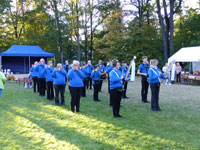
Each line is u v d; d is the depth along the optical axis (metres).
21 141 4.07
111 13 27.86
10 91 10.79
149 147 3.84
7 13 25.72
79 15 25.42
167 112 6.50
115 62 5.70
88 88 12.52
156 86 6.74
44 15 27.66
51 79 8.34
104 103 7.93
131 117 5.86
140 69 7.98
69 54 33.88
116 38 24.73
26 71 20.91
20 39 26.83
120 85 5.69
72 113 6.25
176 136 4.40
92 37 32.28
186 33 30.30
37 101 8.12
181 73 16.53
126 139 4.19
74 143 4.00
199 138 4.30
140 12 28.00
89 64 11.68
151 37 24.75
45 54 18.64
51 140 4.13
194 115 6.13
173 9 26.64
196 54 15.09
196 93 10.52
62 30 25.31
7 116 5.79
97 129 4.79
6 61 20.03
